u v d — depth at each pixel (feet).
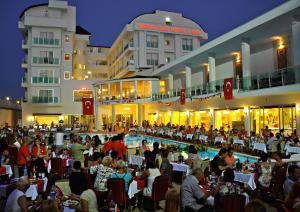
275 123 68.03
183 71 122.83
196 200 22.04
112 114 134.00
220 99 86.53
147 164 29.19
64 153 47.60
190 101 100.07
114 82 135.23
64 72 155.22
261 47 80.94
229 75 95.50
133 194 28.04
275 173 29.17
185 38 157.38
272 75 64.80
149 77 131.13
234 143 58.85
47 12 154.51
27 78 156.76
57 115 153.48
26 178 20.90
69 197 20.17
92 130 120.37
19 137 51.65
